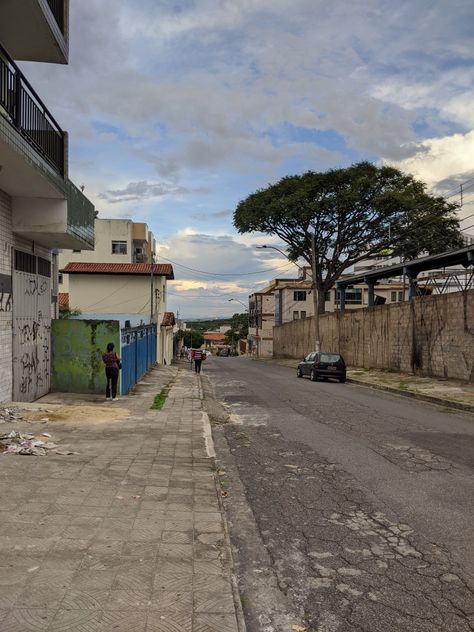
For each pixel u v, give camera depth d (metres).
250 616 3.49
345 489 6.40
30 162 9.34
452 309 20.78
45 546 4.16
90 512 4.99
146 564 3.95
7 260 11.31
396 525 5.19
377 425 11.18
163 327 41.25
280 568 4.24
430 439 9.58
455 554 4.50
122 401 14.05
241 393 18.30
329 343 37.69
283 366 41.03
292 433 10.22
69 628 3.03
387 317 27.09
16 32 11.47
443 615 3.51
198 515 5.11
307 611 3.56
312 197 39.28
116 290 39.66
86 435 8.79
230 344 124.25
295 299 65.94
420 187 39.50
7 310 11.29
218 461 7.87
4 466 6.42
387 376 24.27
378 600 3.71
